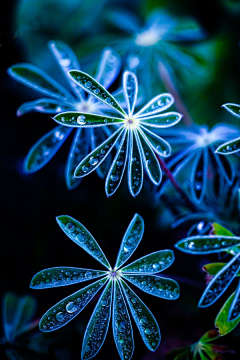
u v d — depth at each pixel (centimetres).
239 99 67
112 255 63
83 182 67
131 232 49
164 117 49
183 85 67
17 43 66
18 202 67
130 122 49
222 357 54
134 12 69
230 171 56
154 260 49
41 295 62
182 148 58
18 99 70
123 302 49
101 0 68
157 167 50
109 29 67
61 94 54
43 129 71
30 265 64
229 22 68
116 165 49
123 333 49
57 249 65
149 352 57
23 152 70
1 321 60
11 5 65
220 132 58
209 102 67
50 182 68
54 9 67
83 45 67
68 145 69
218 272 49
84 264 64
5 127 70
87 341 49
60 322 48
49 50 67
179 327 58
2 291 62
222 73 67
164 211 63
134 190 49
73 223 48
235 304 49
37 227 66
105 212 65
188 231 56
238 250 49
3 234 66
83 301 49
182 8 69
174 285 49
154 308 60
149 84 64
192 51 65
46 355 57
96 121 48
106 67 57
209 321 57
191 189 56
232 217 57
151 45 65
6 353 57
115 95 55
